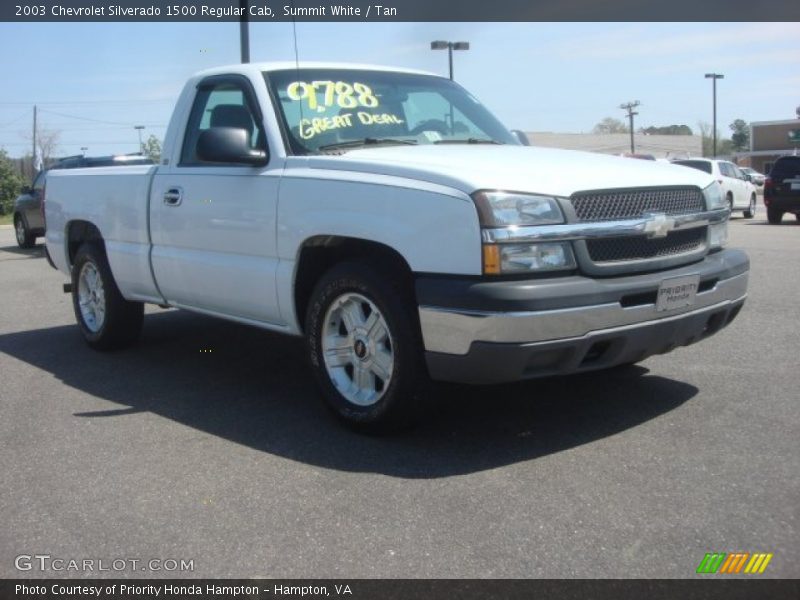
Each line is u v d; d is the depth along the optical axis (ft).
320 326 15.17
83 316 22.93
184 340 23.53
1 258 49.60
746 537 10.70
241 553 10.77
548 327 12.50
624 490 12.19
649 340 13.79
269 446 14.61
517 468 13.16
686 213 14.79
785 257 38.52
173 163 18.79
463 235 12.71
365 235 13.96
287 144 15.99
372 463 13.61
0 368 20.79
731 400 16.20
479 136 18.40
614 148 207.92
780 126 221.66
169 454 14.38
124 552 10.91
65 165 47.42
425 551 10.63
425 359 13.39
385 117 17.31
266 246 16.02
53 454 14.53
